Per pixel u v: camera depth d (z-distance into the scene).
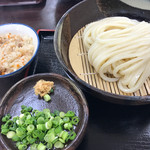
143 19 0.24
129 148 0.15
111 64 0.18
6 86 0.19
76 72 0.19
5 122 0.16
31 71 0.21
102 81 0.18
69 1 0.31
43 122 0.16
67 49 0.21
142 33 0.17
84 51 0.21
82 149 0.15
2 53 0.20
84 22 0.24
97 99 0.18
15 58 0.20
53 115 0.16
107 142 0.15
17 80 0.20
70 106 0.17
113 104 0.18
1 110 0.17
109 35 0.18
